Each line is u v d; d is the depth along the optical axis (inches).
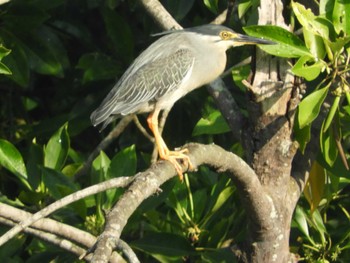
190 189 481.7
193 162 362.9
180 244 427.5
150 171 341.1
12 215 368.8
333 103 359.3
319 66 355.3
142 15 561.6
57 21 548.7
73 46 575.8
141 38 558.6
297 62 351.9
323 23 363.3
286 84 380.2
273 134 385.1
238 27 511.2
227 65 534.0
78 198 319.3
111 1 519.8
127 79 444.1
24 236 446.6
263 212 381.7
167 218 460.8
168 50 450.9
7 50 382.3
